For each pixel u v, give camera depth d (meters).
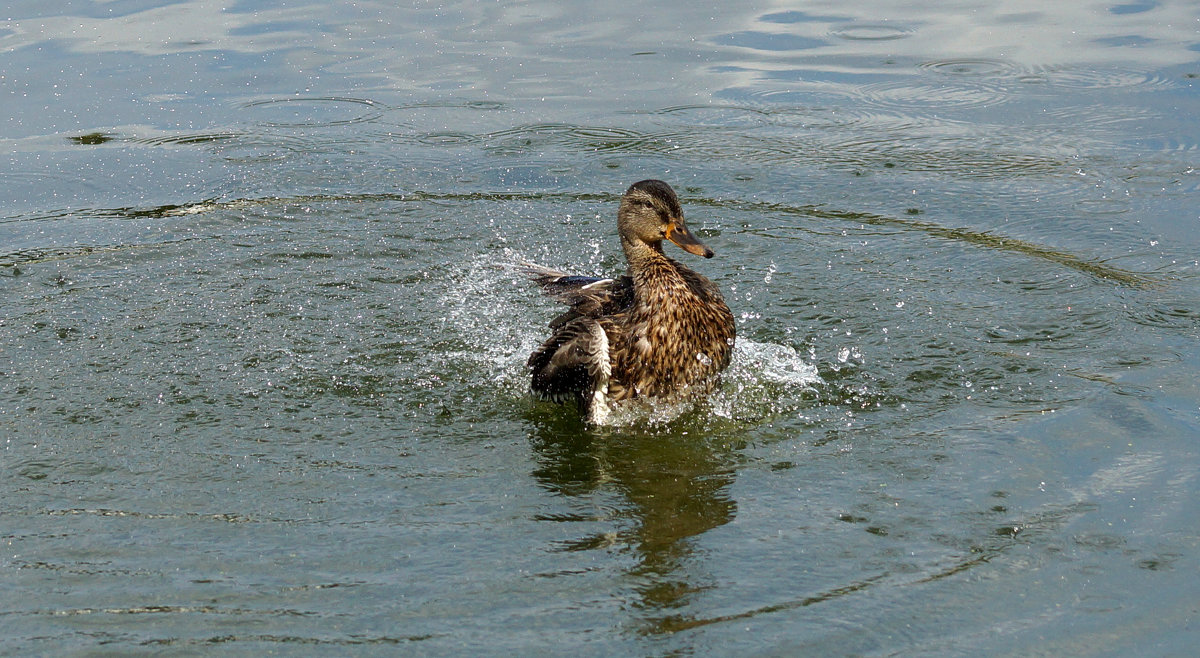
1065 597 7.39
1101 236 13.55
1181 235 13.45
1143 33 20.69
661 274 10.46
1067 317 11.69
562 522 8.50
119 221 14.75
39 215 14.91
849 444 9.59
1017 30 21.22
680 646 7.00
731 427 10.06
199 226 14.62
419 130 17.69
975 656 6.86
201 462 9.45
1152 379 10.30
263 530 8.38
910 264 13.19
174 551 8.09
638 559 7.98
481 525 8.45
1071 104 17.67
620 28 21.91
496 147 17.05
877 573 7.71
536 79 19.55
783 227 14.32
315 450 9.70
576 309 11.36
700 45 20.92
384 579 7.74
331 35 21.73
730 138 17.09
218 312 12.41
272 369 11.23
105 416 10.25
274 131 17.64
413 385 11.00
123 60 20.31
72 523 8.49
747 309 12.33
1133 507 8.34
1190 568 7.62
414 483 9.13
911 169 15.79
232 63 20.28
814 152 16.48
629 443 9.88
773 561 7.90
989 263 13.06
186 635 7.15
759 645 7.01
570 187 15.75
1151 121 16.84
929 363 10.97
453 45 21.12
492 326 12.31
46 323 12.08
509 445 9.87
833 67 19.67
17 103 18.45
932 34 21.19
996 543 8.00
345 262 13.72
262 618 7.32
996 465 9.05
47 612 7.39
